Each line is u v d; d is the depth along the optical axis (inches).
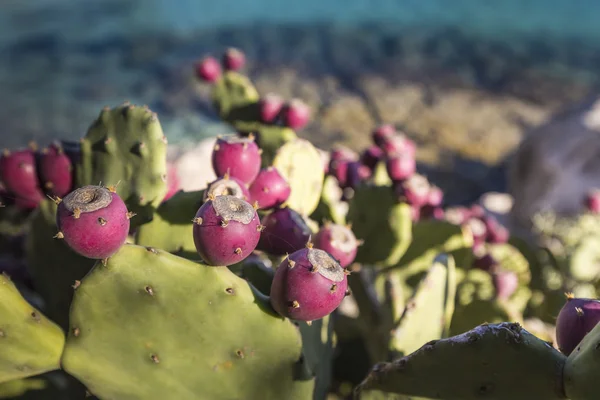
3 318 19.7
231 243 18.2
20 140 118.2
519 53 167.2
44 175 24.7
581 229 49.7
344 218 33.6
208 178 61.4
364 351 34.2
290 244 23.0
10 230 31.6
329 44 171.3
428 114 134.1
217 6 205.6
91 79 144.7
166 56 158.7
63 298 25.7
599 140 86.4
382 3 214.2
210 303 19.0
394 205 29.7
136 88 140.0
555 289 39.9
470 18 198.5
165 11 196.7
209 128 121.9
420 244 33.0
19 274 28.7
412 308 24.1
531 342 18.0
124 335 19.5
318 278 17.9
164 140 23.4
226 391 19.9
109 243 18.0
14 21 179.8
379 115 133.6
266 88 144.9
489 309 30.4
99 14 190.5
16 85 138.9
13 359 19.8
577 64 161.6
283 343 19.6
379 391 19.5
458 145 122.3
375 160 33.2
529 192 88.7
